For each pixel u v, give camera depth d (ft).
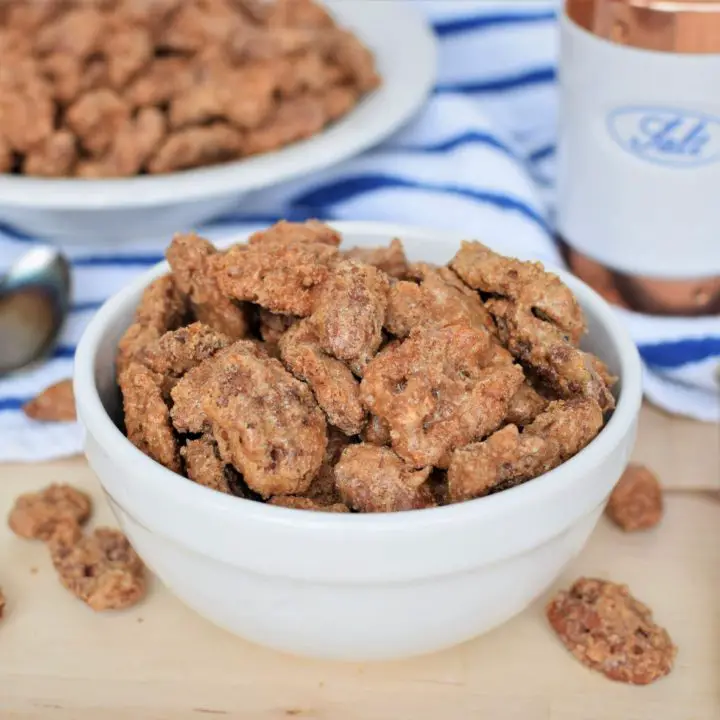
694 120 1.78
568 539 1.42
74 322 1.89
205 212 1.94
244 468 1.39
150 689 1.49
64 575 1.57
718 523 1.65
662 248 1.86
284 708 1.48
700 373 1.87
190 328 1.48
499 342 1.50
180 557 1.40
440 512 1.34
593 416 1.42
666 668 1.50
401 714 1.47
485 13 2.29
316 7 2.18
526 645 1.53
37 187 1.87
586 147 1.85
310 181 2.03
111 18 2.06
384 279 1.48
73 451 1.72
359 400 1.42
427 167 2.03
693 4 1.73
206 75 2.01
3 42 2.04
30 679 1.50
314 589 1.37
